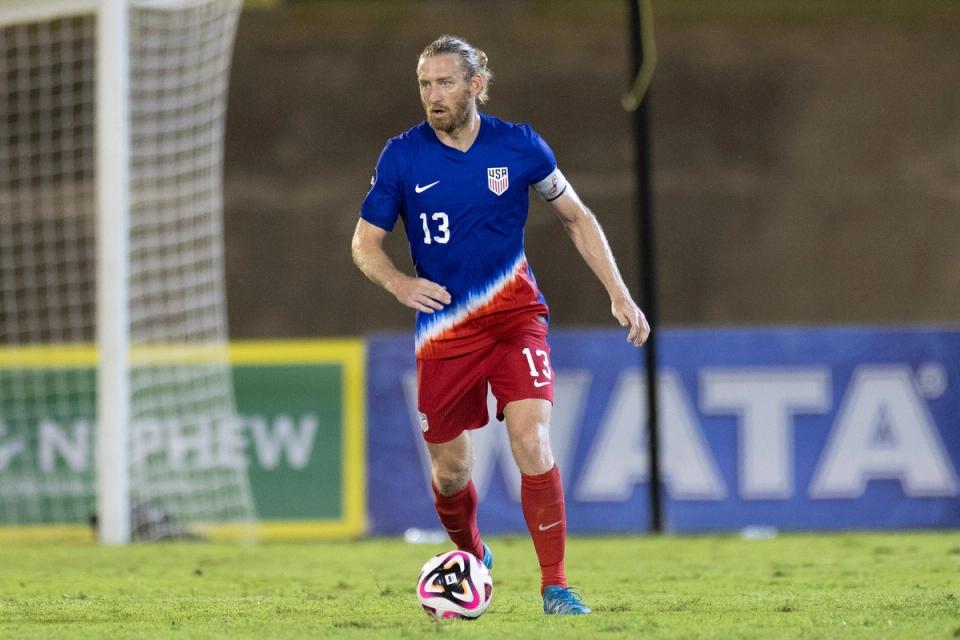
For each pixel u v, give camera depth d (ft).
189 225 152.35
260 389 127.85
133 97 141.79
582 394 126.21
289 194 222.07
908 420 126.00
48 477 125.39
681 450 125.59
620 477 125.49
